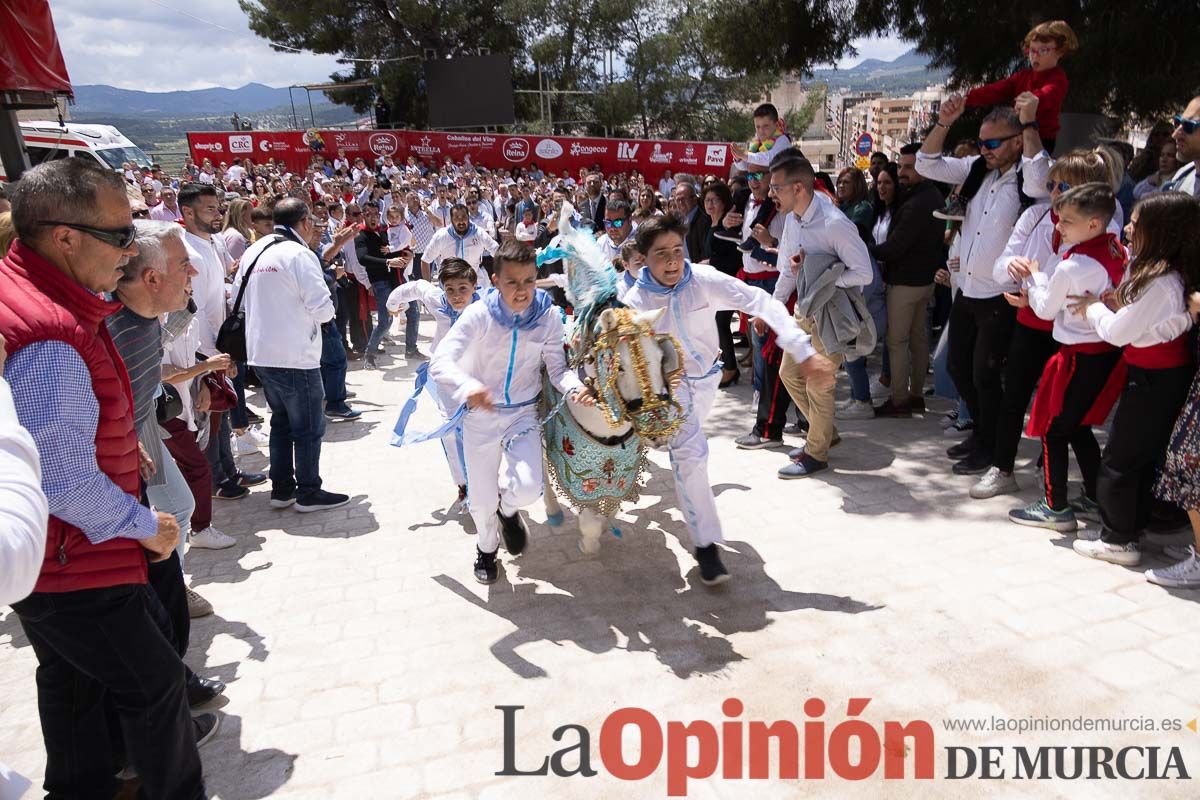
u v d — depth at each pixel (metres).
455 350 3.80
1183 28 9.52
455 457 5.02
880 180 6.99
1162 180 6.93
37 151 17.58
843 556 4.36
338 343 7.70
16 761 3.13
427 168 28.39
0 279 2.24
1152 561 4.09
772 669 3.43
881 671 3.37
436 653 3.71
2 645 3.96
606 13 41.88
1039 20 10.08
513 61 42.75
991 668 3.33
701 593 4.10
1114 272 3.95
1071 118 8.56
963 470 5.37
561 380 3.78
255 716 3.32
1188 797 2.67
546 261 4.11
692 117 44.50
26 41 5.93
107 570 2.36
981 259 4.95
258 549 4.97
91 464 2.22
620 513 5.13
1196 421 3.60
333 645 3.82
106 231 2.35
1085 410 4.19
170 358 4.46
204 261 5.60
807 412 5.46
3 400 1.67
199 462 4.80
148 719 2.52
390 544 4.95
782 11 12.07
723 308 4.06
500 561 4.60
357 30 39.06
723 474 5.68
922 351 6.68
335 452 6.85
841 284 5.11
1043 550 4.28
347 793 2.87
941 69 12.55
